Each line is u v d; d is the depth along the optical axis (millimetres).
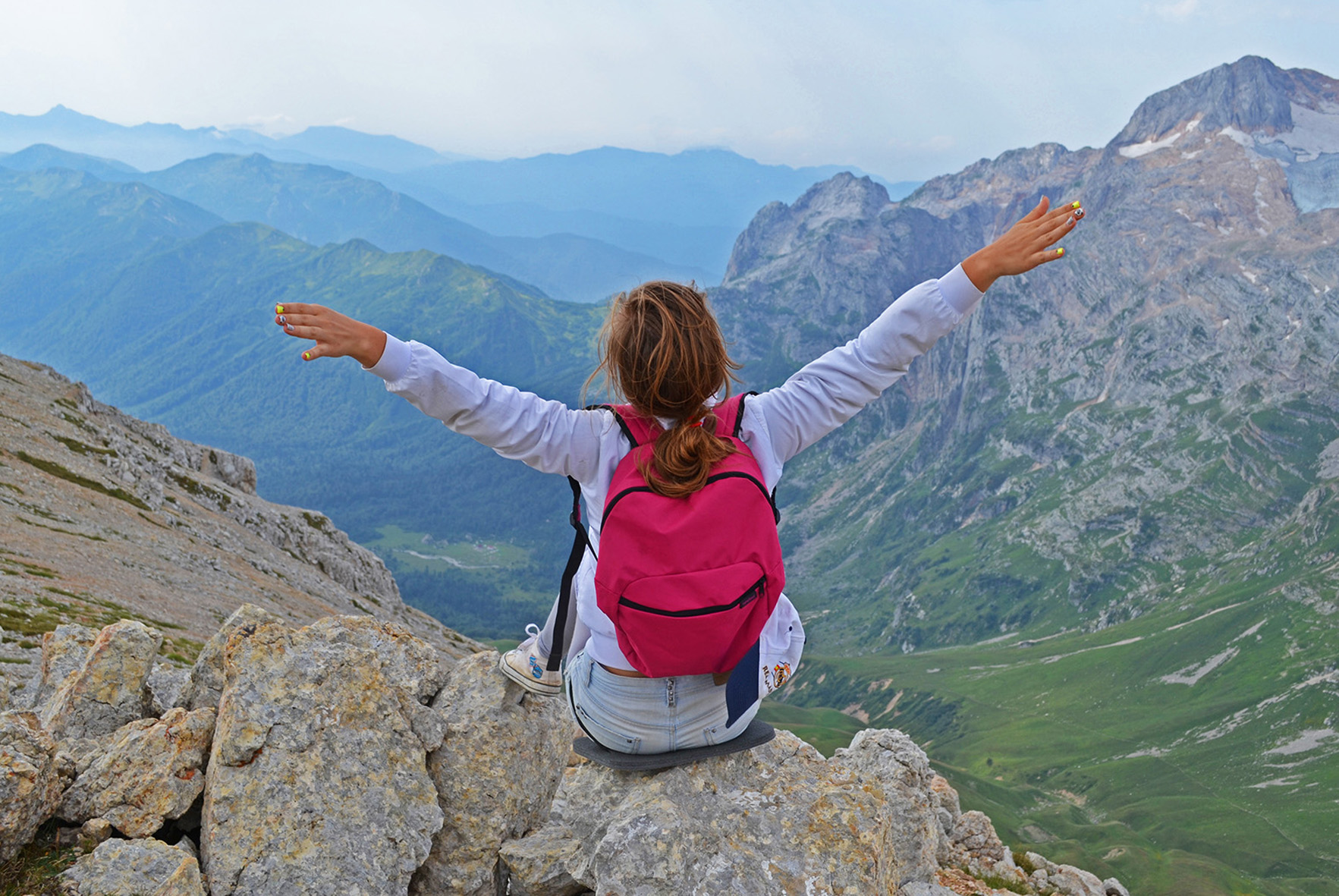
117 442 95000
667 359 3258
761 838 4570
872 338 3516
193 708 6230
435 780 5625
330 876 4977
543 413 3467
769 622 4008
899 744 13742
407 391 3232
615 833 4445
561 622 4234
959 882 17953
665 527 3242
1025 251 3406
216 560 81000
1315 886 196375
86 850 5164
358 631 6223
